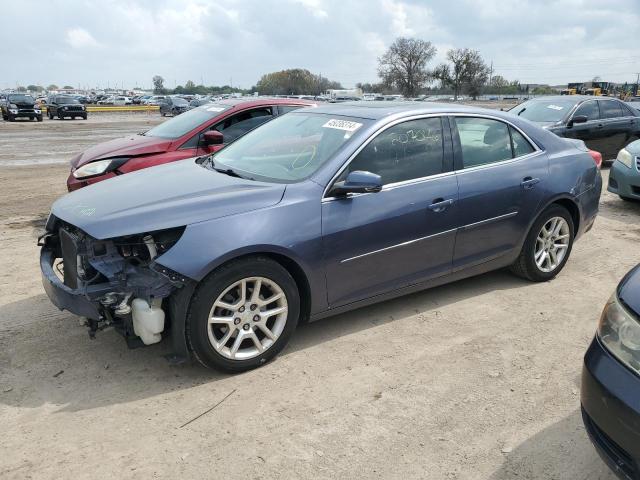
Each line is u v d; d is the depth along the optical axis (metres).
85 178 6.06
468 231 4.36
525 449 2.85
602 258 5.84
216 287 3.26
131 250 3.36
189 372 3.52
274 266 3.45
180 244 3.18
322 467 2.70
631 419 2.13
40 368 3.54
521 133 4.80
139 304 3.20
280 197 3.55
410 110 4.21
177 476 2.62
